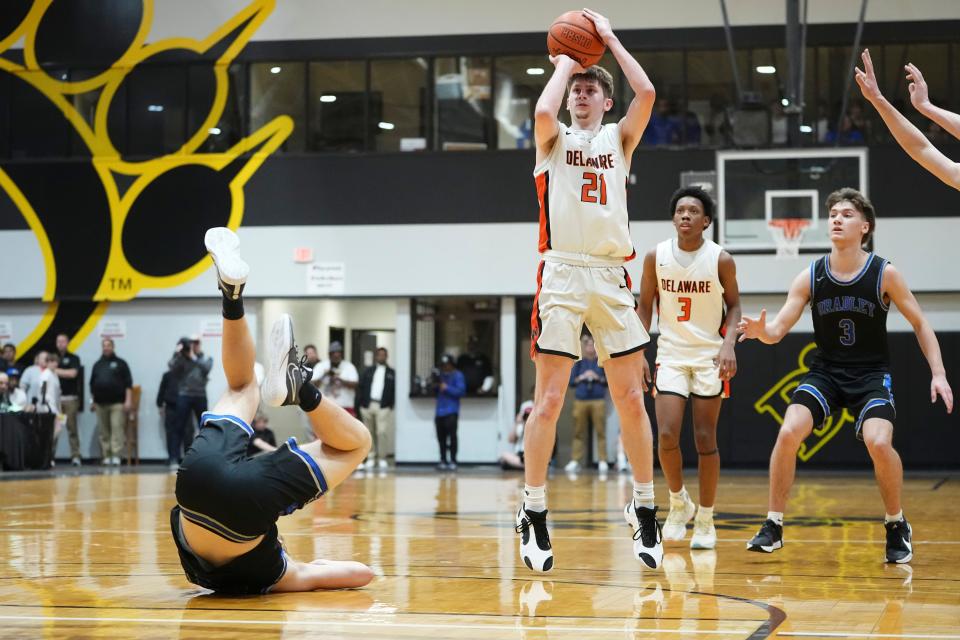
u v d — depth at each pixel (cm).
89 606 344
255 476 345
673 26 1548
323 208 1612
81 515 742
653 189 1535
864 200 502
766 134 1498
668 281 555
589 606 346
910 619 319
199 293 1628
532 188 1573
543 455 394
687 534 621
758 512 788
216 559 355
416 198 1595
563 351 389
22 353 1667
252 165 1630
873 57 1515
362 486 1126
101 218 1656
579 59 409
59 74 1678
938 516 749
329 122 1623
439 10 1605
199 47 1647
